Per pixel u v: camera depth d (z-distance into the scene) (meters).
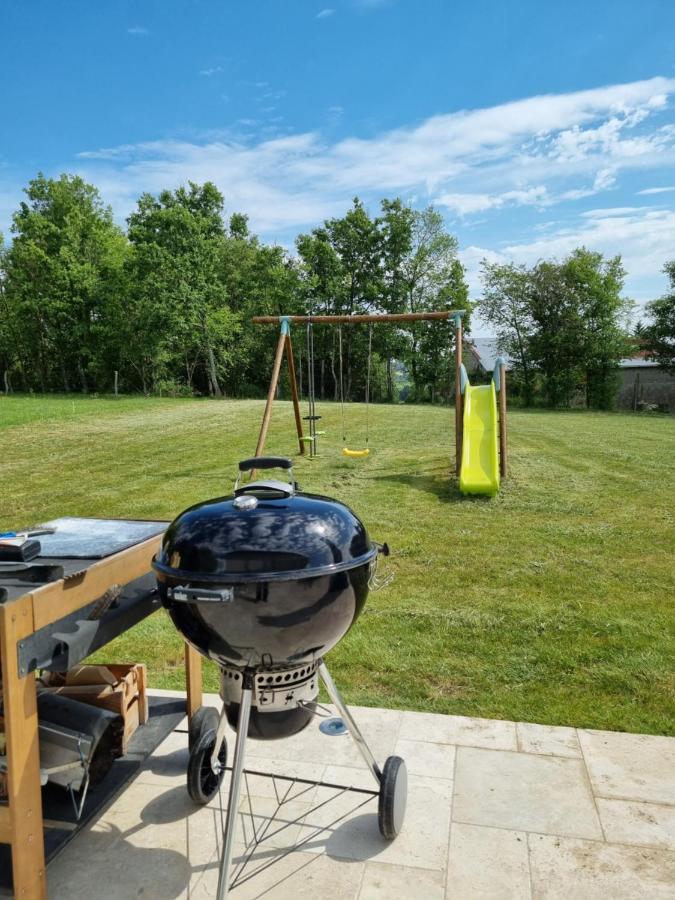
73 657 1.79
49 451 12.20
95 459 11.33
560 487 8.66
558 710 3.06
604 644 3.82
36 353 43.00
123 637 4.11
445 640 3.92
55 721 2.07
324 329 39.59
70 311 39.25
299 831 2.24
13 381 45.41
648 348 31.31
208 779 2.41
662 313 30.72
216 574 1.68
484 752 2.69
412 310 40.00
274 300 40.81
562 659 3.63
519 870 2.04
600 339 31.91
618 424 18.91
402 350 39.31
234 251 43.97
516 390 34.22
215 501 2.04
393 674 3.48
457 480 9.14
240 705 1.87
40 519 7.45
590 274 31.77
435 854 2.12
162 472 10.06
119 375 42.53
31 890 1.77
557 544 6.06
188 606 1.75
